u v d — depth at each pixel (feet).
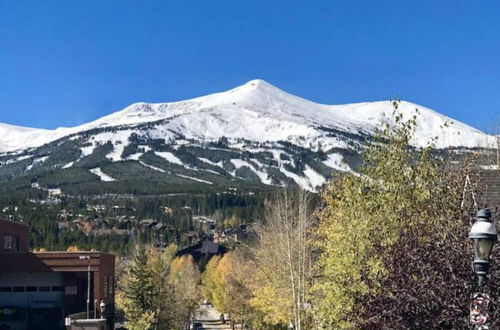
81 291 191.72
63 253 184.44
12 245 200.75
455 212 43.24
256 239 156.56
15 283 191.31
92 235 474.08
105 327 139.23
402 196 58.80
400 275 39.34
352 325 53.98
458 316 36.37
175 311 194.80
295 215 117.50
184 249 437.17
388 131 62.28
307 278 99.66
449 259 37.88
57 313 189.67
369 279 44.01
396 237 52.75
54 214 520.01
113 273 205.67
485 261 33.12
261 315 155.53
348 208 62.54
